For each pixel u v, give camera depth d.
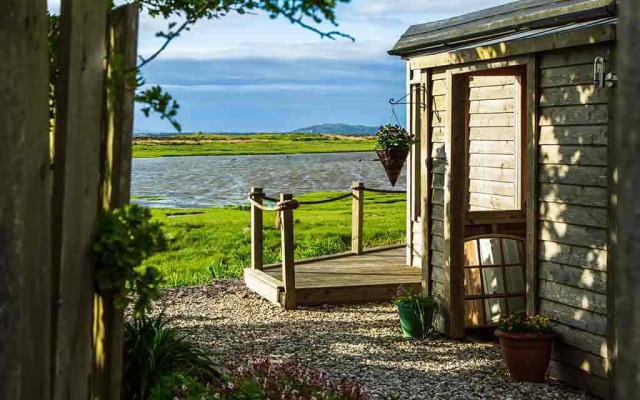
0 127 2.49
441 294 8.44
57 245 2.82
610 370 6.05
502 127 9.82
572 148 6.49
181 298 10.66
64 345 2.85
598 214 6.21
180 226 18.56
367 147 100.12
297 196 28.44
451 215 8.12
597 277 6.24
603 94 6.14
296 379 4.87
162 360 5.54
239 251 14.82
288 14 3.17
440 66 8.23
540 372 6.64
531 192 6.93
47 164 2.70
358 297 10.07
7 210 2.51
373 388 6.52
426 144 8.61
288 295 9.82
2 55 2.48
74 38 2.82
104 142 3.14
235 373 5.06
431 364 7.29
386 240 16.53
